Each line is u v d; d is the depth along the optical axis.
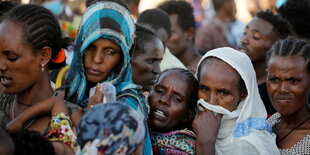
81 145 3.06
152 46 5.22
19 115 3.75
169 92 4.42
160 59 5.35
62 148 3.52
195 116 4.54
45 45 3.78
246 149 4.29
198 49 9.01
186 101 4.46
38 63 3.79
